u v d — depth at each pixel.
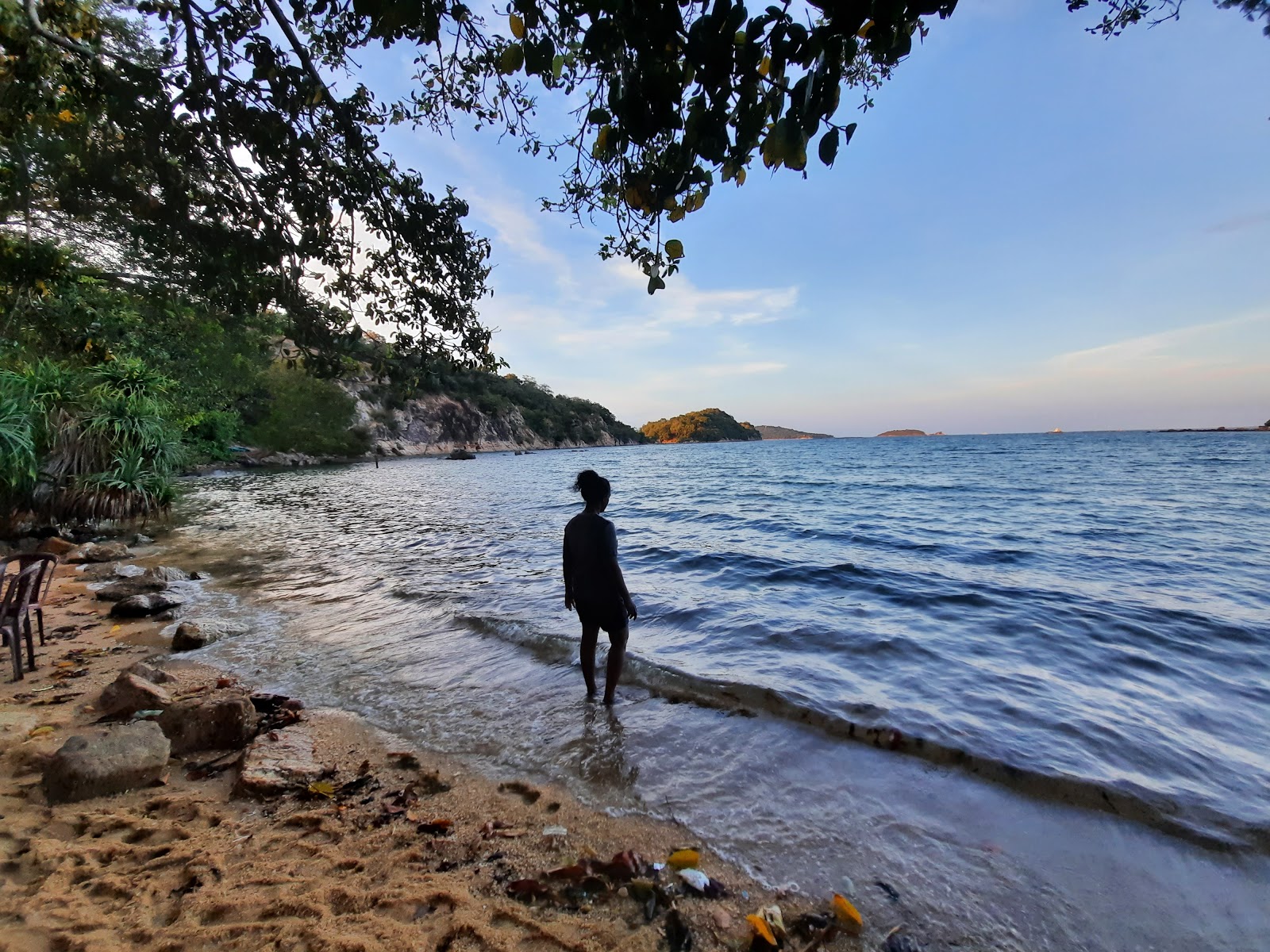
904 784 3.06
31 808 2.66
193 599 7.09
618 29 1.84
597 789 3.02
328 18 3.70
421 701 4.15
